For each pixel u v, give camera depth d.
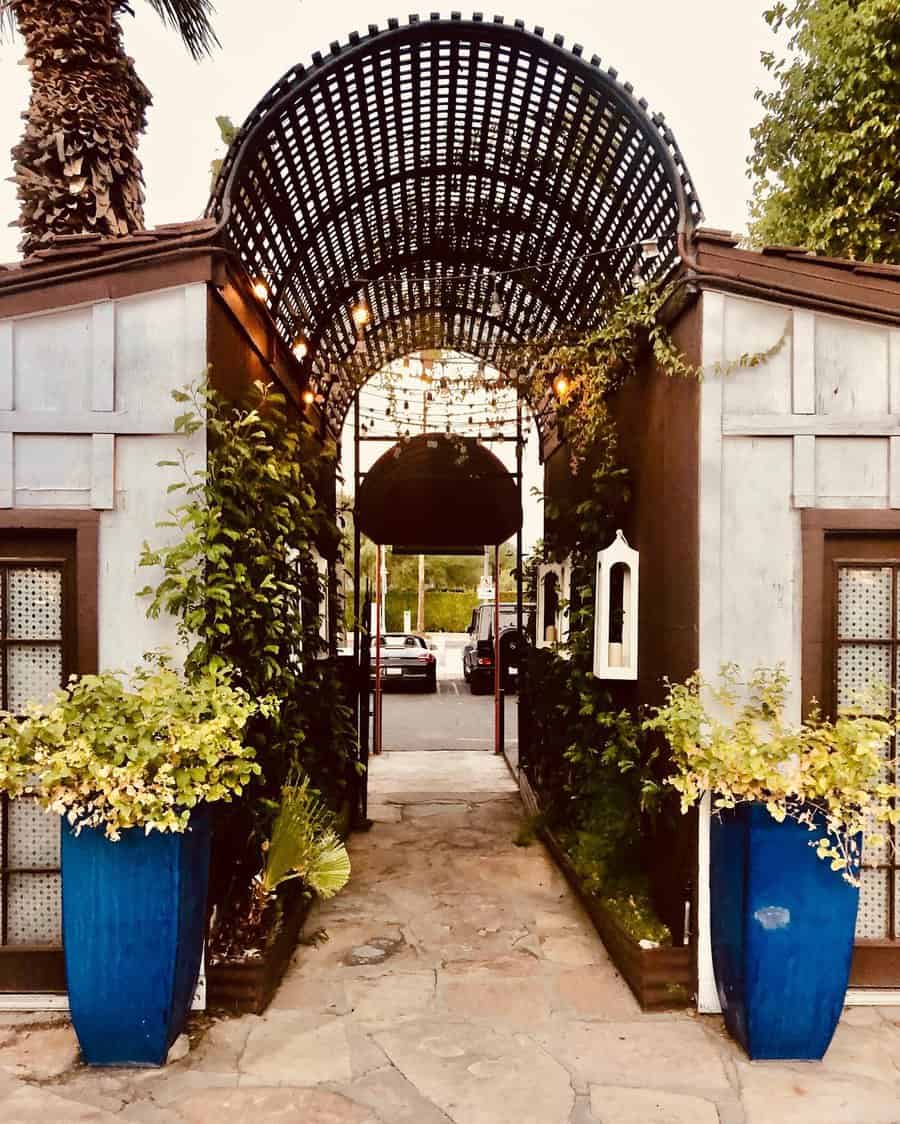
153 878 2.52
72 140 4.41
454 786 6.81
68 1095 2.41
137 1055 2.58
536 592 6.02
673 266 3.31
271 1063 2.59
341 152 3.93
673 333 3.30
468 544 7.70
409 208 4.90
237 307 3.36
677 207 3.08
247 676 3.09
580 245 4.45
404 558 34.19
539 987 3.15
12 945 3.02
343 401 6.43
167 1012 2.55
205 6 4.93
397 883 4.40
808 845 2.56
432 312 6.30
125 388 2.95
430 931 3.73
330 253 4.76
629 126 3.45
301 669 3.96
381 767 7.64
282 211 3.83
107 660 2.94
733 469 2.99
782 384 2.99
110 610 2.95
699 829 2.94
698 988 2.94
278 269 4.10
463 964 3.37
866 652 3.06
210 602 2.86
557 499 5.67
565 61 3.30
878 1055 2.65
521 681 6.65
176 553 2.76
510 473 6.97
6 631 3.02
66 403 2.95
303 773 3.82
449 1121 2.28
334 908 4.03
